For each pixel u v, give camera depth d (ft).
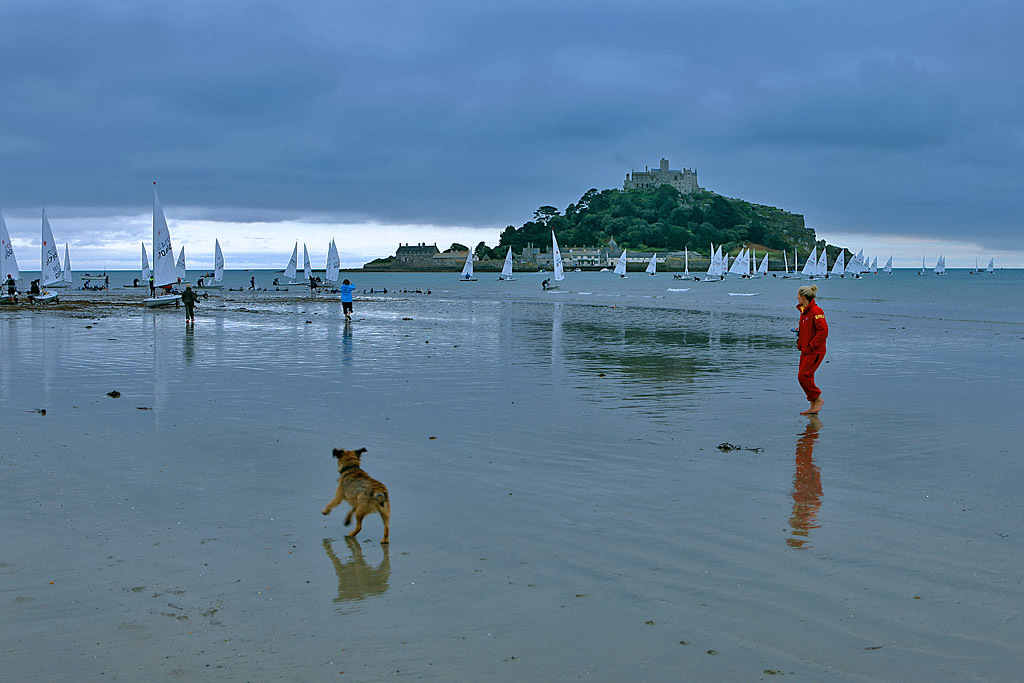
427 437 34.12
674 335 90.17
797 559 19.63
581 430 35.81
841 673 14.10
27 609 16.49
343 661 14.48
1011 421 38.22
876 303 179.63
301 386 48.65
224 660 14.48
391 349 71.87
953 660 14.58
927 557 19.77
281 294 252.21
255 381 50.62
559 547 20.51
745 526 22.20
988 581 18.26
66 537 20.89
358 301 195.21
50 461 29.01
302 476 27.43
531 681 13.79
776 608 16.81
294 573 18.70
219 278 360.89
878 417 39.29
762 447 32.48
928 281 509.35
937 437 34.47
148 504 23.94
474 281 514.27
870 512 23.56
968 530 21.85
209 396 44.45
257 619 16.21
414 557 19.81
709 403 43.39
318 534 21.52
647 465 29.30
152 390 46.42
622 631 15.74
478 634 15.61
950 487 26.35
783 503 24.48
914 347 75.36
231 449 31.37
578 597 17.37
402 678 13.85
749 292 271.08
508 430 35.73
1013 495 25.35
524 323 110.63
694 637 15.48
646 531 21.76
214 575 18.52
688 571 18.85
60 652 14.71
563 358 65.51
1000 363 62.28
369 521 22.72
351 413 39.68
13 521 22.12
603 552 20.13
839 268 642.22
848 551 20.20
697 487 26.27
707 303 182.60
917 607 16.85
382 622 16.12
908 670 14.21
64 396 43.65
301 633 15.61
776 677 13.93
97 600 17.01
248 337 82.74
